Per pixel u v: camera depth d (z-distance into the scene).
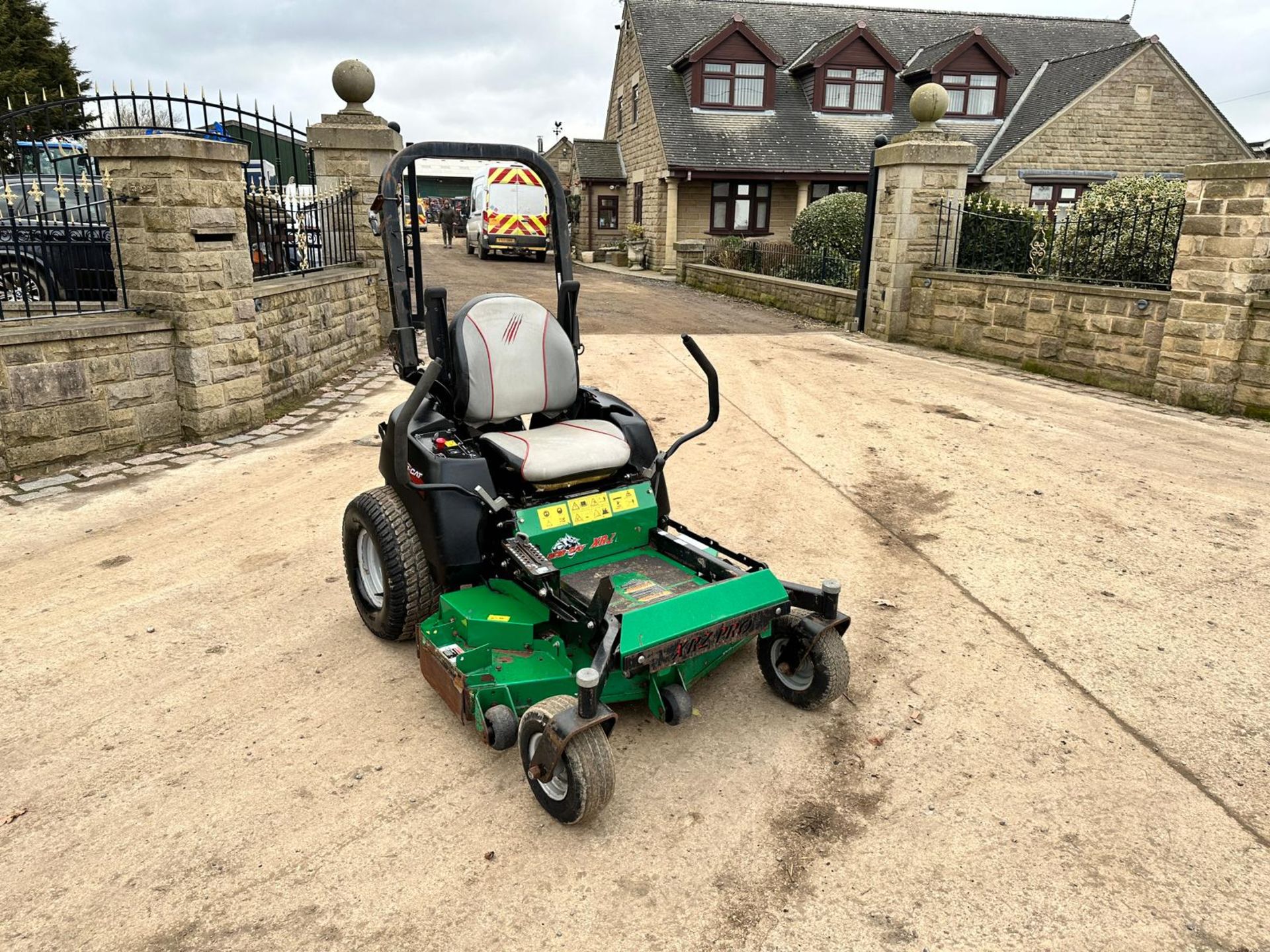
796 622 3.47
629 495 3.79
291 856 2.79
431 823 2.95
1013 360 11.09
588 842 2.87
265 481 6.46
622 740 3.43
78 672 3.87
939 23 29.16
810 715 3.61
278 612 4.46
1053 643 4.18
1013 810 3.03
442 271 22.06
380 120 11.50
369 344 11.69
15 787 3.12
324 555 5.14
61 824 2.94
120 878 2.70
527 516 3.53
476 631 3.34
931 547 5.31
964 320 11.82
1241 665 3.98
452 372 3.88
